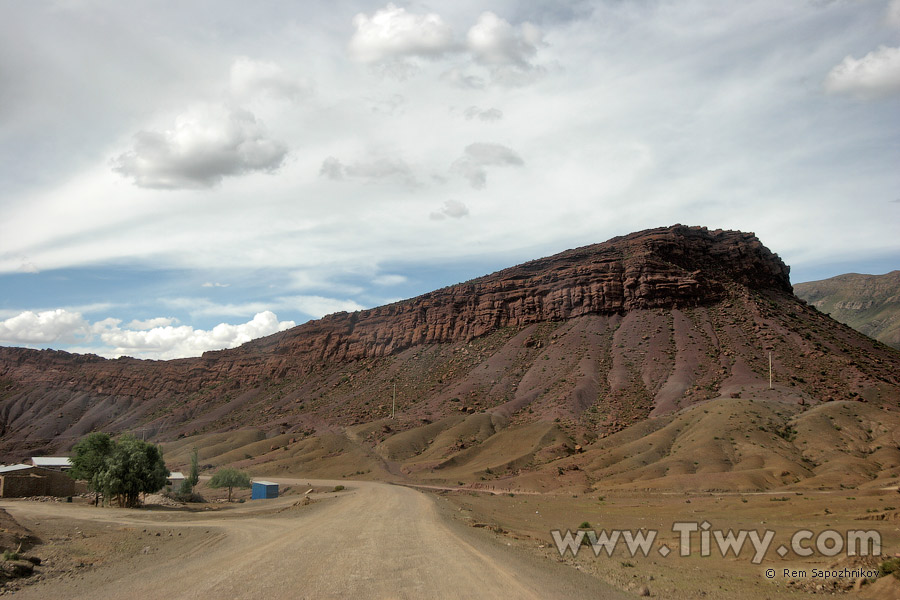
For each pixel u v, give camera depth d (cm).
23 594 2192
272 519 5291
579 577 2505
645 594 2225
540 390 15775
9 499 7319
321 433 16375
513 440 12938
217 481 10044
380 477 12062
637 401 13938
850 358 14350
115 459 7012
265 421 19400
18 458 19562
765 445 9556
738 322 16762
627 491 8306
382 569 2494
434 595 2011
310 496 8906
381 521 4659
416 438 14300
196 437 18362
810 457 9144
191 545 3638
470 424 14300
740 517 5366
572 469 10256
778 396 12156
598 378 15525
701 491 7788
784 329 16075
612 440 11512
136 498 7100
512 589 2125
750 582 2594
